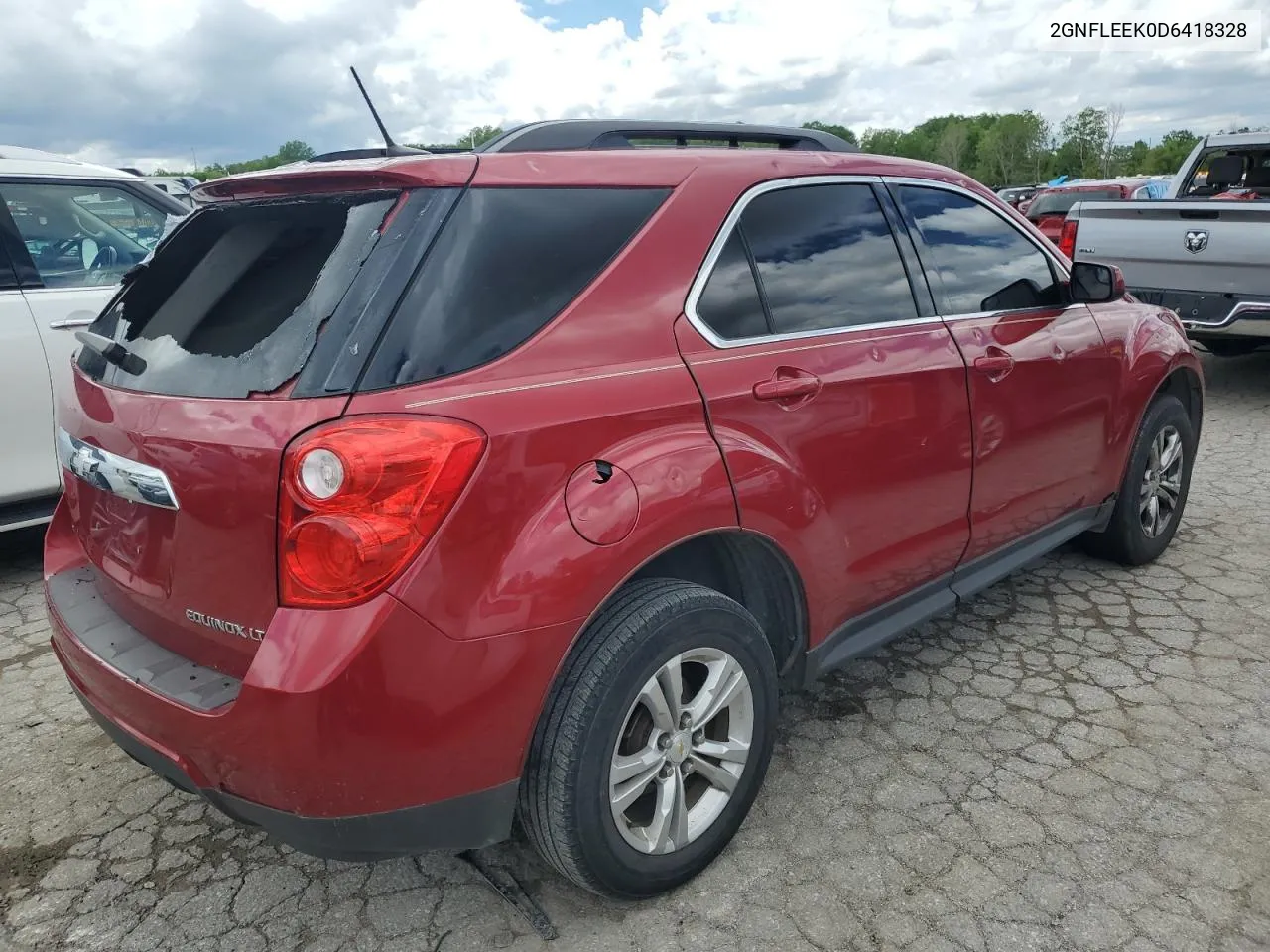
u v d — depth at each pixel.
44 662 3.75
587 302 2.17
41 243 4.57
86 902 2.42
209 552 1.95
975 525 3.16
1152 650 3.54
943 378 2.90
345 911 2.36
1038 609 3.92
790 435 2.45
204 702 1.92
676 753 2.26
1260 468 5.68
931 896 2.32
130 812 2.79
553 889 2.39
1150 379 3.89
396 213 2.01
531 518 1.94
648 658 2.11
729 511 2.27
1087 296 3.57
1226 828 2.52
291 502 1.80
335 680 1.75
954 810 2.65
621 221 2.29
